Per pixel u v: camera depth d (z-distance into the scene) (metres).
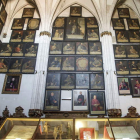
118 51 12.75
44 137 5.96
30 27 14.16
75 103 10.77
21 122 6.38
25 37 13.59
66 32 13.87
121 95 11.06
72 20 14.59
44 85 11.23
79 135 5.99
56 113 10.47
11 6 15.09
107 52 12.30
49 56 12.59
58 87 11.32
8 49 12.93
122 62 12.26
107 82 11.14
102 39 13.23
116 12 15.05
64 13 15.12
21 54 12.66
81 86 11.36
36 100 10.38
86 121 6.42
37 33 13.89
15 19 14.72
